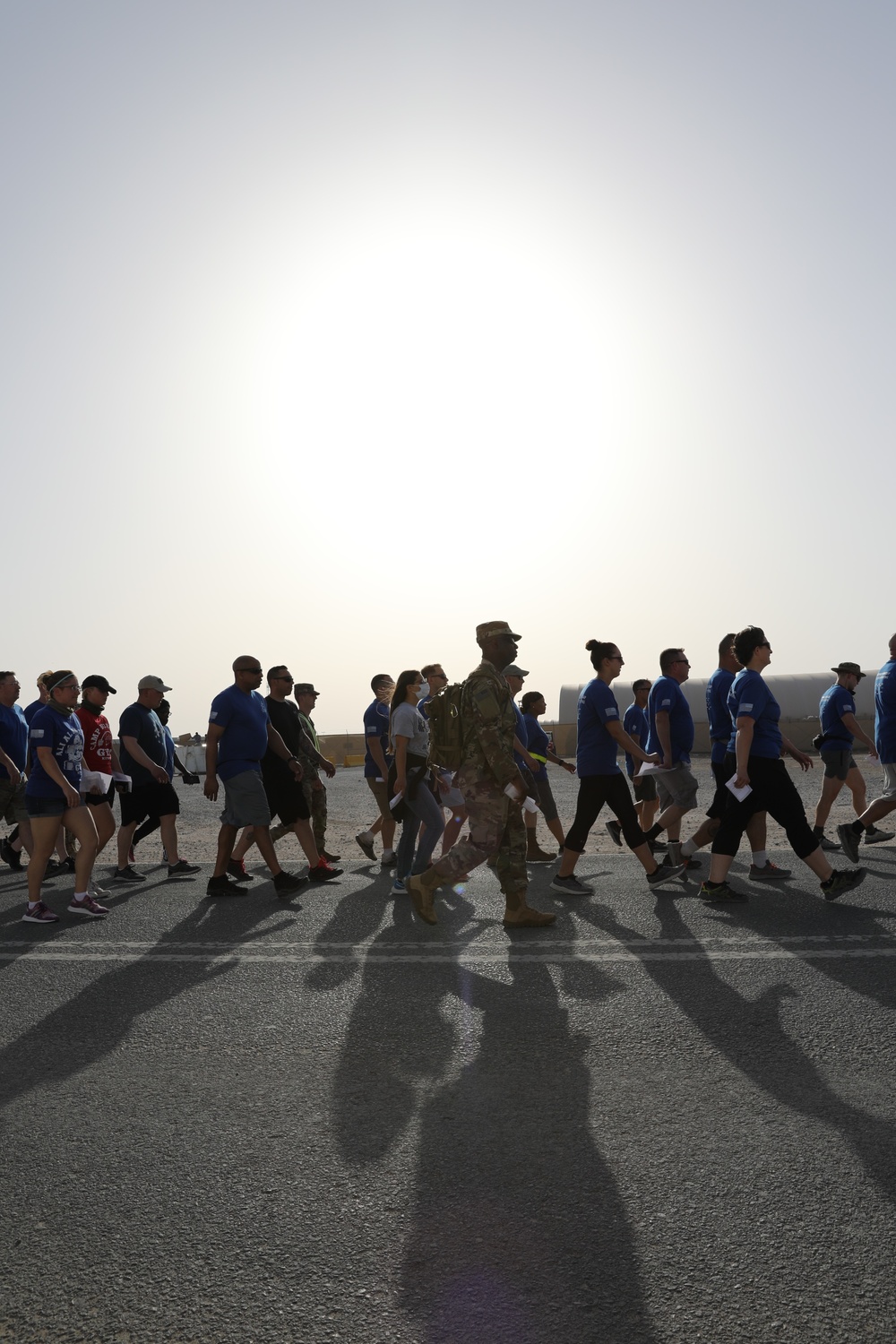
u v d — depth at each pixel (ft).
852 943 18.85
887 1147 10.28
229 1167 10.31
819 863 22.52
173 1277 8.32
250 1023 15.06
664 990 16.12
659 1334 7.37
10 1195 9.83
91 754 29.81
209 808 60.08
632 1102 11.68
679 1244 8.57
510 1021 14.84
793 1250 8.42
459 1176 9.95
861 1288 7.86
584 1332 7.41
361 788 73.61
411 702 26.04
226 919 23.00
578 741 25.38
